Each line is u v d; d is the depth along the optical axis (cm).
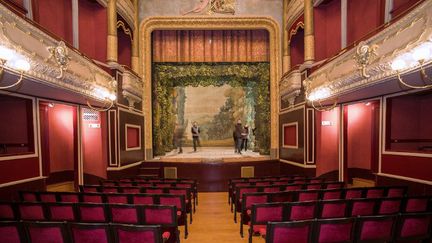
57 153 912
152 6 1163
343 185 591
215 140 1642
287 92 1006
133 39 1124
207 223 584
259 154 1252
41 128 668
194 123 1462
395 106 729
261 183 665
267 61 1231
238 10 1170
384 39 495
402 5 641
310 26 919
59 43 521
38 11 652
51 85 519
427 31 386
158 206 380
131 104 1002
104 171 872
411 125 732
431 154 575
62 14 805
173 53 1222
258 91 1240
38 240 292
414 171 620
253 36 1234
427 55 390
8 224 288
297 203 382
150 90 1174
